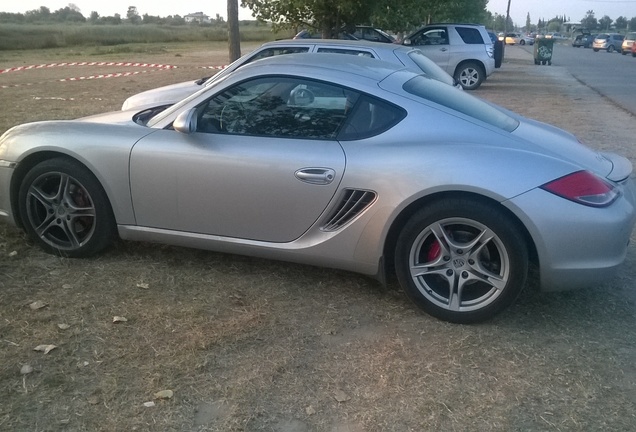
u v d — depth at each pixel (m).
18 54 33.75
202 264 4.20
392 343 3.30
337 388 2.89
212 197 3.79
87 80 17.91
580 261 3.33
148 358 3.06
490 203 3.33
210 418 2.65
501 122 3.87
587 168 3.50
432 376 3.01
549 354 3.25
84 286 3.81
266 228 3.77
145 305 3.60
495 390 2.92
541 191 3.26
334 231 3.64
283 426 2.62
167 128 3.96
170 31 63.47
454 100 3.95
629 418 2.74
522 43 79.62
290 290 3.88
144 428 2.57
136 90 15.36
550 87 19.06
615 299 3.92
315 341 3.30
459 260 3.44
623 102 15.10
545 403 2.84
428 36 18.20
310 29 15.85
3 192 4.23
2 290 3.71
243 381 2.92
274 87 3.81
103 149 3.94
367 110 3.67
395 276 4.06
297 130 3.74
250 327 3.40
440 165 3.36
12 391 2.77
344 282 4.02
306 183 3.59
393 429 2.63
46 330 3.28
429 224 3.41
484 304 3.44
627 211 3.43
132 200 3.96
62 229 4.16
